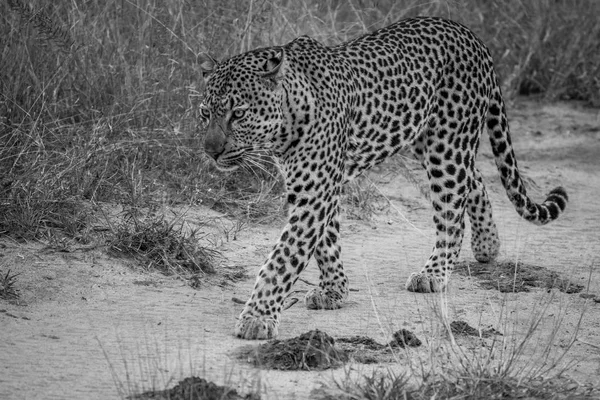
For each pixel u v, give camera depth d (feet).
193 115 47.83
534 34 71.00
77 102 46.88
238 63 32.48
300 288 37.60
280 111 32.40
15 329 31.14
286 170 33.55
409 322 33.86
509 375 28.89
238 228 42.16
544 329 33.83
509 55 70.95
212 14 50.72
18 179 40.06
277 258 32.55
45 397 26.50
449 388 27.45
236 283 37.40
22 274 35.12
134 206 41.01
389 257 41.57
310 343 29.84
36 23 44.80
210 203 44.16
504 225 46.93
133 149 44.68
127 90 47.19
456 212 38.11
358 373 28.81
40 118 44.55
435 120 37.78
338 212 35.47
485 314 35.06
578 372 30.14
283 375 28.66
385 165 52.42
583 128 64.54
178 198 43.62
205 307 34.45
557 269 40.68
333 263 35.55
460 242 38.40
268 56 32.91
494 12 71.56
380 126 35.78
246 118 32.12
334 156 33.63
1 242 37.19
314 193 33.17
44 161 41.47
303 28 54.54
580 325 34.30
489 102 39.42
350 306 35.50
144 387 27.14
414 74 36.45
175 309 33.99
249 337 31.42
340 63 34.58
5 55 46.55
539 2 72.59
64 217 38.96
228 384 27.32
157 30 49.11
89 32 48.65
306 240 32.94
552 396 27.76
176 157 45.70
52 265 36.11
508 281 38.91
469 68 37.93
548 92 70.03
